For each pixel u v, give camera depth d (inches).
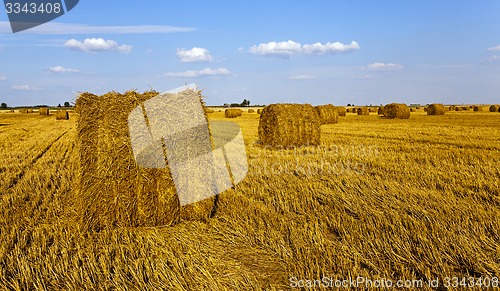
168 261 203.9
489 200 289.0
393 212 260.2
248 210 283.7
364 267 191.6
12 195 343.0
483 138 708.0
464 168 410.6
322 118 1233.4
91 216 260.1
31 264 197.8
